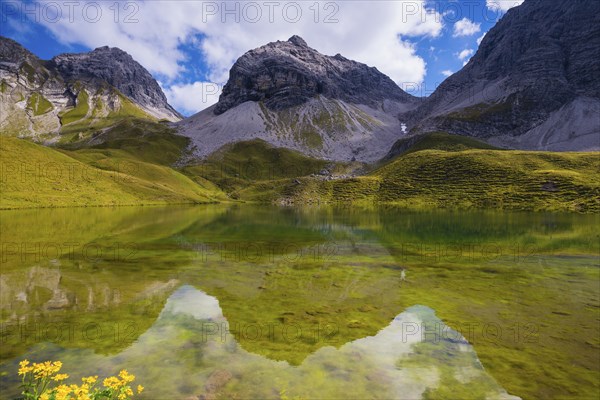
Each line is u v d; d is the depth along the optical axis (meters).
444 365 10.27
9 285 18.14
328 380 9.37
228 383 9.14
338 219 66.69
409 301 16.30
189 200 138.38
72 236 37.66
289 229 48.22
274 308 15.19
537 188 100.81
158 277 20.34
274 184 181.38
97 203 100.81
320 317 14.15
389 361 10.50
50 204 89.00
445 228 48.97
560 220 60.91
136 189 127.50
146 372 9.62
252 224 55.69
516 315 14.44
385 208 107.88
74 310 14.55
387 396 8.63
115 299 16.09
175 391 8.70
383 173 160.88
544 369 10.02
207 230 46.00
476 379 9.48
